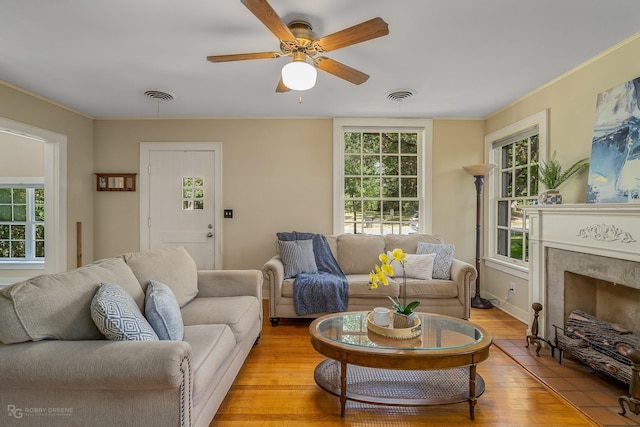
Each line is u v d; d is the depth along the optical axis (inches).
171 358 49.2
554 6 73.5
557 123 114.7
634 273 77.3
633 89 83.2
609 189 88.7
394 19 78.2
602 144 92.0
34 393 51.3
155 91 125.3
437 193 163.6
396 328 78.2
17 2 71.2
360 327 84.0
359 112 154.3
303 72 76.5
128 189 161.8
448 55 97.0
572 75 107.9
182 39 87.5
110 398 51.0
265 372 91.4
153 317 65.2
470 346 70.7
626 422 69.2
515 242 144.8
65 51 94.2
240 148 163.2
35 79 114.4
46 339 54.3
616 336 82.0
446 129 163.2
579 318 93.2
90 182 160.2
